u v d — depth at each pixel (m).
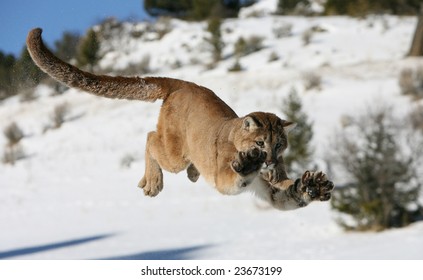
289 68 45.97
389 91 38.88
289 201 9.87
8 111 46.16
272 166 9.85
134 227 26.12
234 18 66.88
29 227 27.38
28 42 10.79
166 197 30.05
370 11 60.00
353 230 23.73
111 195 31.64
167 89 11.35
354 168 24.89
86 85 11.07
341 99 38.66
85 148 38.94
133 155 36.88
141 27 58.12
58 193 32.91
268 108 38.25
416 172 25.61
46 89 48.19
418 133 30.09
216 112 10.66
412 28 54.94
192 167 11.57
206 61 50.81
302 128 29.70
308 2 69.44
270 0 73.88
